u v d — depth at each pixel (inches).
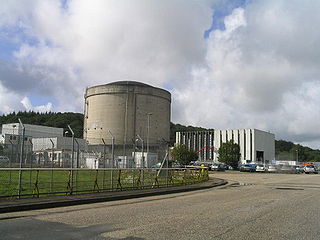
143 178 789.2
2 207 428.5
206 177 1199.6
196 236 291.7
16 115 4411.9
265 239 286.0
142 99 3221.0
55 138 1860.2
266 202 559.2
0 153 1169.4
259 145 3868.1
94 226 332.5
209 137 4350.4
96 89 3275.1
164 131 3366.1
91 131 3240.7
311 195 697.0
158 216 399.5
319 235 304.3
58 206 495.5
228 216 403.9
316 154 5959.6
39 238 277.4
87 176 986.7
